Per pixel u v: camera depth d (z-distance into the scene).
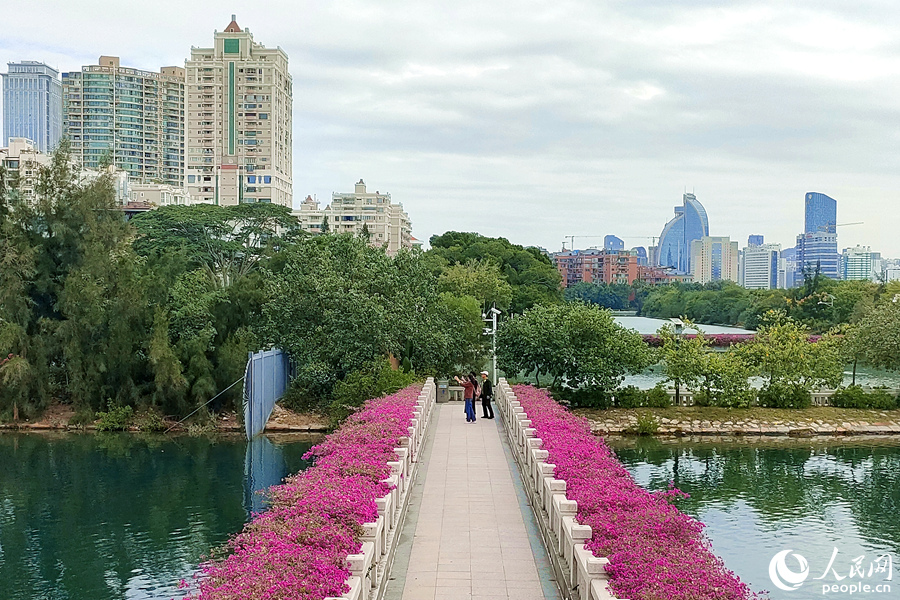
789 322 44.00
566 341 39.44
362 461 14.99
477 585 12.24
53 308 38.25
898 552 20.48
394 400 24.33
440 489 18.70
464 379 37.97
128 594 16.41
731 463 31.70
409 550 14.02
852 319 72.00
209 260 62.97
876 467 30.92
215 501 23.67
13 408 36.28
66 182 39.94
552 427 20.11
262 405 34.72
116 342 36.28
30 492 24.81
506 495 18.09
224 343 37.56
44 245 38.88
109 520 21.73
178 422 35.69
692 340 41.94
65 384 38.19
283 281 38.69
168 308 38.19
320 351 36.50
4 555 18.86
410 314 38.47
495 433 26.92
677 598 8.20
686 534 10.69
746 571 19.03
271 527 10.48
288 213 68.75
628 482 13.66
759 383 53.69
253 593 8.16
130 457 30.08
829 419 39.53
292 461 29.33
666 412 39.78
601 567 9.70
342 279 37.88
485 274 67.12
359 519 11.58
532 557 13.63
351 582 9.60
